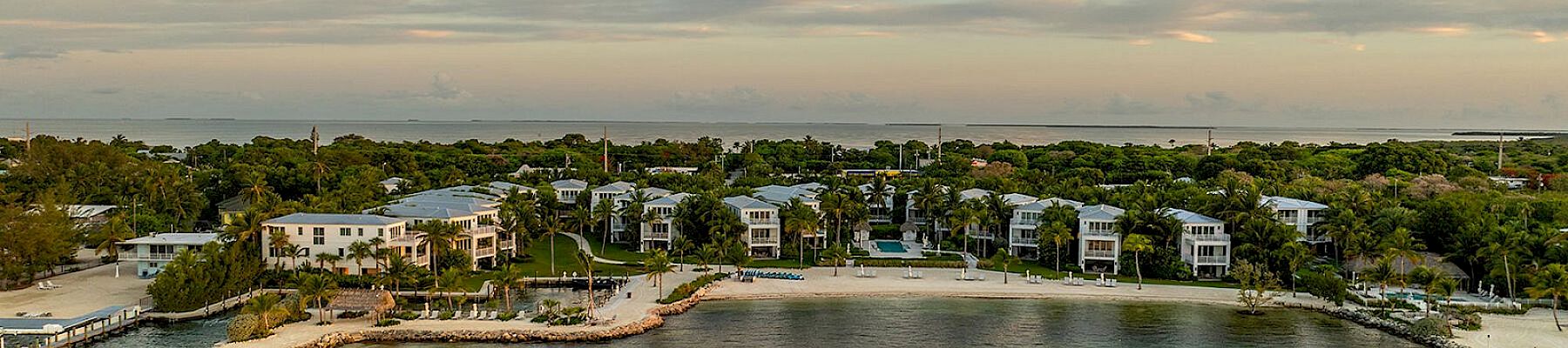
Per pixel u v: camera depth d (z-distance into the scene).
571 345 101.75
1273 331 110.06
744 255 139.25
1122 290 132.75
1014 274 144.00
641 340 103.75
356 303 105.81
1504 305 116.69
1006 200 178.25
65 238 130.25
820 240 167.75
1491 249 123.38
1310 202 168.38
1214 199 155.38
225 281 115.00
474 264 140.12
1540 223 150.12
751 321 113.19
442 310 110.81
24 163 193.38
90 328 99.94
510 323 106.62
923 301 125.44
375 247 125.69
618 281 134.12
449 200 158.38
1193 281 139.62
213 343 97.94
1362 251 132.12
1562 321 110.19
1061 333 108.75
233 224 125.38
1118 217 146.25
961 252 163.62
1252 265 131.00
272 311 101.88
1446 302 119.31
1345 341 105.31
